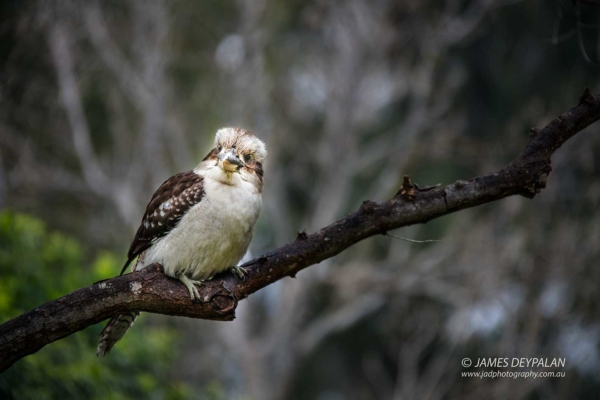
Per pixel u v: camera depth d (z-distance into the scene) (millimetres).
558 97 18266
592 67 17406
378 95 18969
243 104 18453
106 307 5527
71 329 5438
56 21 16297
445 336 14320
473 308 14125
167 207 6434
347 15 18891
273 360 17578
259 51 18734
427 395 12719
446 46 18984
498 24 19938
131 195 17219
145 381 8953
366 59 18750
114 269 9461
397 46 19562
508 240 14945
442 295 15672
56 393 7852
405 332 16641
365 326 19531
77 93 16969
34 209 16594
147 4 17734
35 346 5355
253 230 6590
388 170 19562
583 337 12984
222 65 19109
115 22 18422
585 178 15992
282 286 17797
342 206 19766
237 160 6418
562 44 18922
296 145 19469
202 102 19188
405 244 17719
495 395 12008
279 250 5871
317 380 19938
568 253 13820
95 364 8477
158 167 17906
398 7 19219
